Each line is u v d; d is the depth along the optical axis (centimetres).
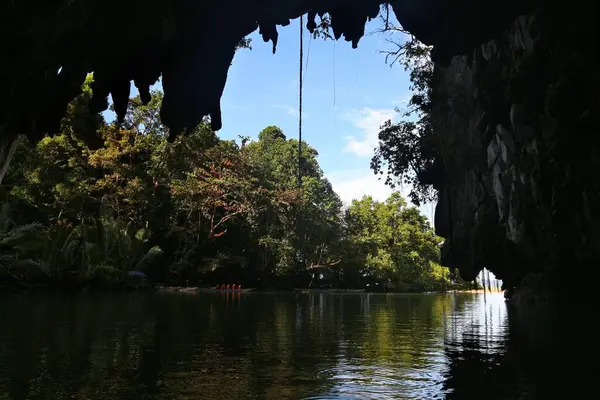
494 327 1370
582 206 1636
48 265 2998
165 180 4362
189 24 791
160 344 943
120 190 3819
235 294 3544
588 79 1255
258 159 5441
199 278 4522
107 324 1261
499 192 2023
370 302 2944
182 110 891
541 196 1747
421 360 808
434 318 1697
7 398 540
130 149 3928
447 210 2614
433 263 7119
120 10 736
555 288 2309
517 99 1527
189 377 657
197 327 1248
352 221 6662
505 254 2242
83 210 3791
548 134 1556
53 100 809
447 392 586
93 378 642
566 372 708
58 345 906
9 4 661
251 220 4631
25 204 3366
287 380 645
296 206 5194
